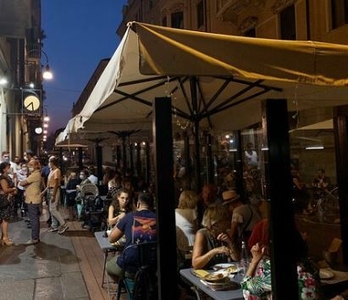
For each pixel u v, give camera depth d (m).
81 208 10.98
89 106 4.36
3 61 15.95
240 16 15.40
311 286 2.90
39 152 48.75
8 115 18.78
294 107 5.58
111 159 30.09
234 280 3.51
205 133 9.30
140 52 2.45
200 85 4.98
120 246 5.14
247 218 5.23
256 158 13.24
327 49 2.71
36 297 5.52
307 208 11.55
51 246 8.59
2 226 8.77
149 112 6.64
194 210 4.94
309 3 11.70
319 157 12.86
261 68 2.59
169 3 22.31
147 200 4.65
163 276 3.08
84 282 6.13
